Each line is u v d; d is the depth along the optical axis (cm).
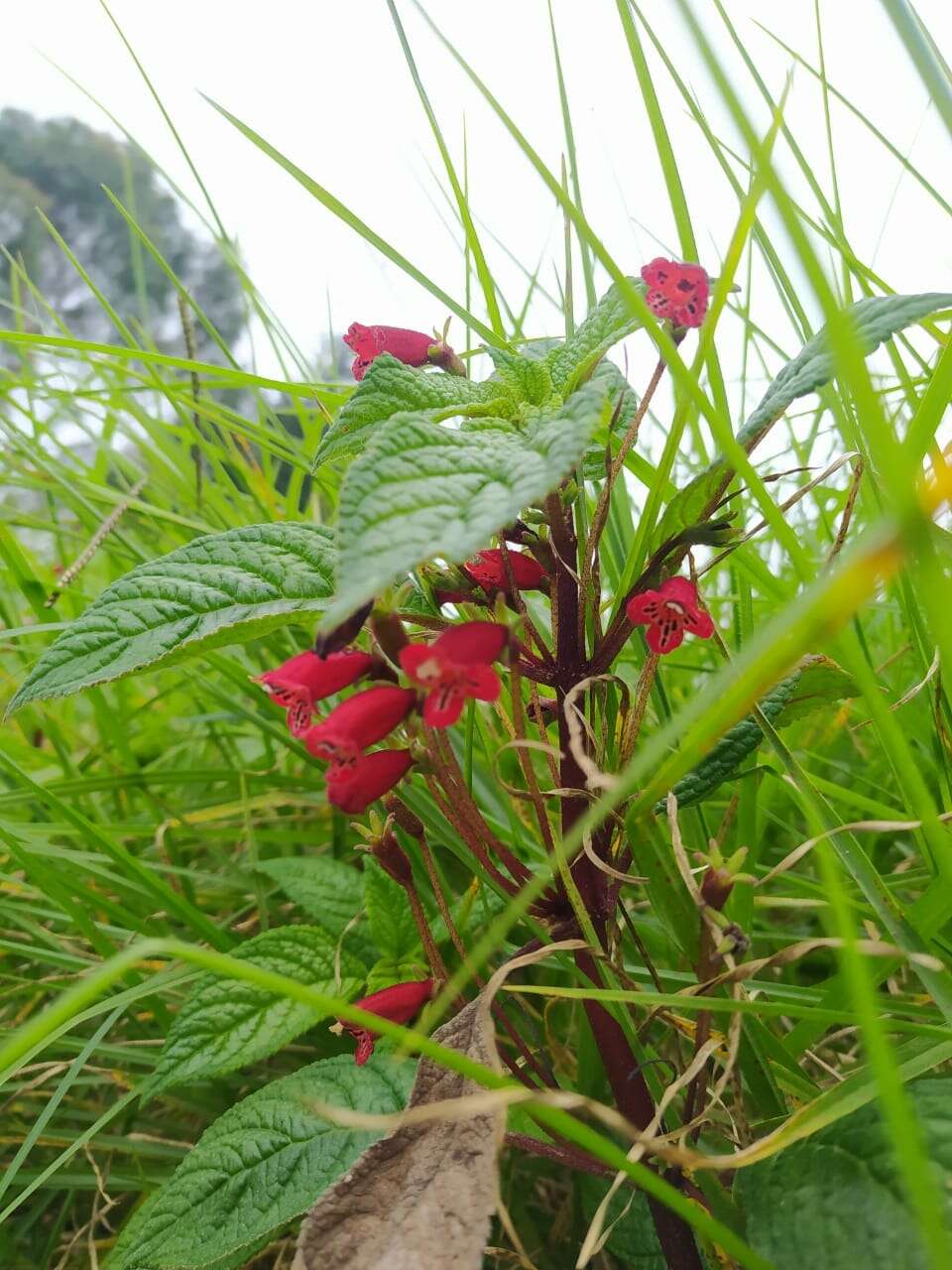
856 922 33
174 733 61
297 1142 26
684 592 23
